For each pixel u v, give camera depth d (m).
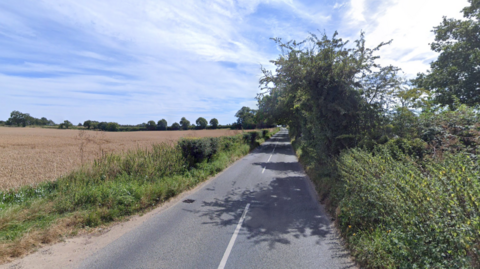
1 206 5.79
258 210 7.09
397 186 3.91
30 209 5.72
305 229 5.66
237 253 4.52
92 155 15.84
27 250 4.49
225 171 13.62
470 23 15.48
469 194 2.74
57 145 22.98
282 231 5.55
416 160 4.95
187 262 4.20
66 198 6.45
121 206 6.69
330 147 9.23
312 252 4.54
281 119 31.61
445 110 7.80
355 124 8.99
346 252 4.51
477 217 2.55
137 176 8.91
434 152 5.56
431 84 17.30
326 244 4.87
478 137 5.67
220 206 7.48
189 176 10.62
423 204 3.24
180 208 7.28
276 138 53.38
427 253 3.11
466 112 6.89
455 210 2.82
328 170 8.84
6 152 17.42
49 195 6.76
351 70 8.66
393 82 8.81
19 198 6.52
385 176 4.31
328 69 8.87
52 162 12.96
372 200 4.28
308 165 13.43
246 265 4.10
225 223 6.06
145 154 10.88
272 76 10.20
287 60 9.35
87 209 6.29
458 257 2.63
